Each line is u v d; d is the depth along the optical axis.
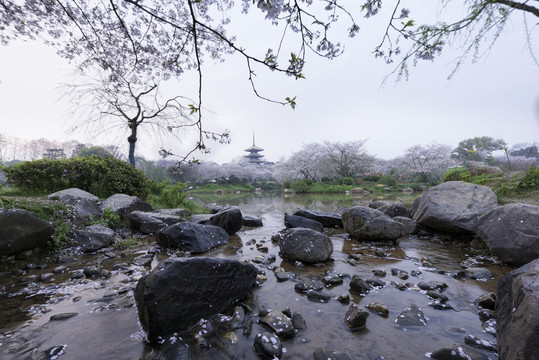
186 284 2.11
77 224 4.93
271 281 3.01
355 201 15.80
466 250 4.35
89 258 4.00
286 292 2.69
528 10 3.06
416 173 36.25
